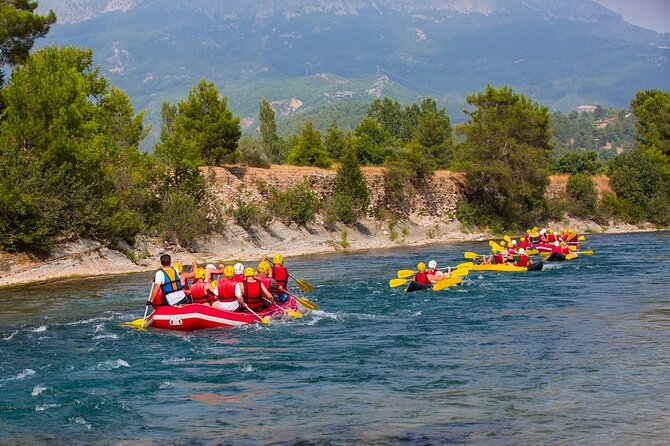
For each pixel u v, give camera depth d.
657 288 25.77
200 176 45.19
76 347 17.38
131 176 39.91
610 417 10.87
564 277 29.97
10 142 32.44
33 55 37.03
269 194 50.25
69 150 33.69
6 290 28.38
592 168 92.88
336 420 11.12
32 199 31.47
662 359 14.40
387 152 81.50
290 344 17.14
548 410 11.30
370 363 14.91
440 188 64.06
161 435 10.72
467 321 19.78
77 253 33.62
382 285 28.64
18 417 11.76
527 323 19.16
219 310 19.28
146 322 19.72
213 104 50.41
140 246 38.28
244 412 11.71
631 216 74.25
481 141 64.94
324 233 50.88
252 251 43.69
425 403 11.88
